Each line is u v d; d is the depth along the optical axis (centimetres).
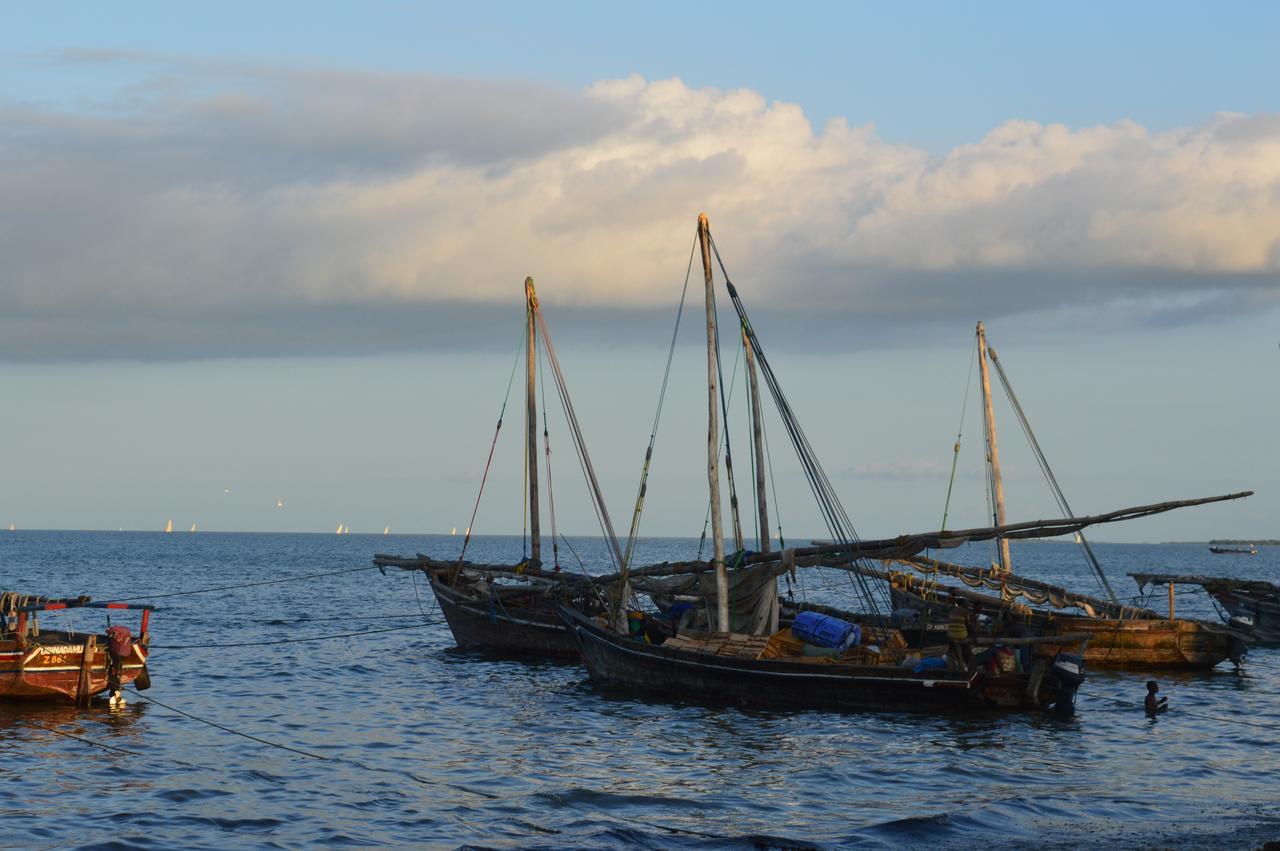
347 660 5306
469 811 2541
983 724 3594
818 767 2988
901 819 2431
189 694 4181
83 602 3734
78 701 3675
